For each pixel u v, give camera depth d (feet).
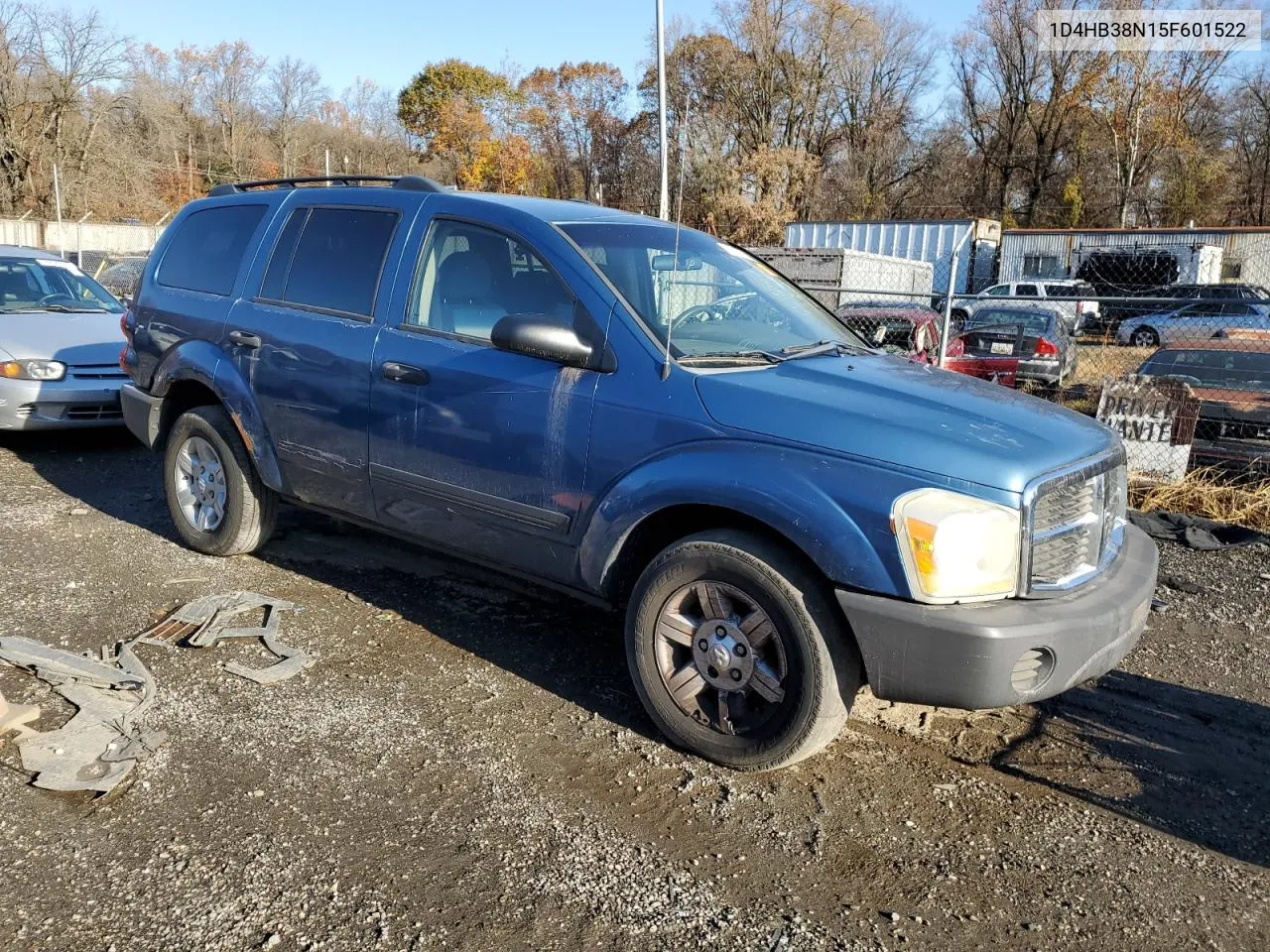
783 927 8.61
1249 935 8.80
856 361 12.69
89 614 14.55
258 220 16.30
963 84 179.32
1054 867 9.67
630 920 8.61
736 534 10.71
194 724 11.52
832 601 10.23
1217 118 163.53
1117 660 10.75
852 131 179.52
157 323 17.30
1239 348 24.43
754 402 10.75
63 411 24.67
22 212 145.69
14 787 10.10
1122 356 40.40
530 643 14.29
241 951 8.03
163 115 164.55
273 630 14.19
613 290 12.00
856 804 10.58
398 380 13.35
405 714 12.03
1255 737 12.56
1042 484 9.86
